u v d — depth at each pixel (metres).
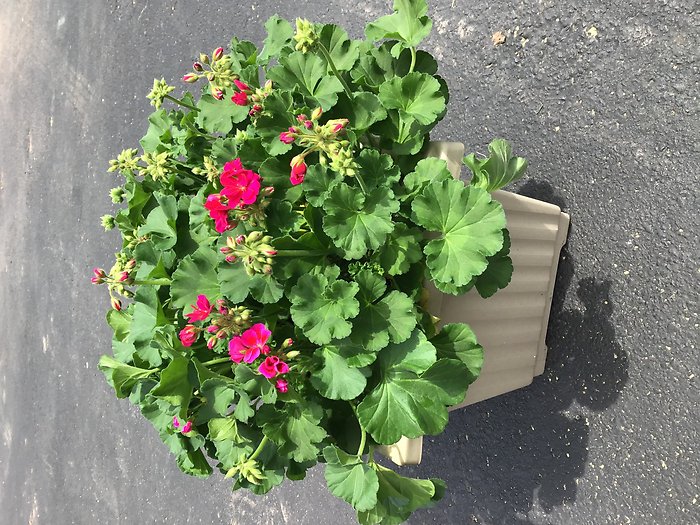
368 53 1.39
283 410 1.19
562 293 1.69
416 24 1.30
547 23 1.71
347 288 1.13
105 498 3.09
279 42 1.40
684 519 1.48
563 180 1.69
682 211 1.49
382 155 1.19
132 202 1.46
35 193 3.69
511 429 1.79
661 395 1.52
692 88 1.47
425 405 1.14
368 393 1.20
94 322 3.21
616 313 1.59
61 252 3.46
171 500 2.77
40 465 3.52
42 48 3.70
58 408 3.42
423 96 1.25
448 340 1.20
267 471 1.26
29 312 3.68
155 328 1.28
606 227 1.61
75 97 3.44
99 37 3.31
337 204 1.15
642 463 1.54
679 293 1.49
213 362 1.22
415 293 1.23
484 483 1.86
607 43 1.60
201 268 1.26
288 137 1.09
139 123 3.06
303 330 1.14
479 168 1.32
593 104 1.63
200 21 2.78
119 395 1.32
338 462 1.12
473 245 1.14
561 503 1.69
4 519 3.75
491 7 1.83
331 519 2.21
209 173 1.24
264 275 1.12
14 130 3.89
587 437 1.64
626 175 1.58
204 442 1.29
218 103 1.33
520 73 1.78
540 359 1.69
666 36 1.51
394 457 1.27
